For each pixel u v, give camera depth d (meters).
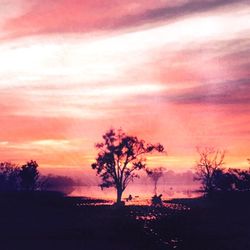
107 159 74.25
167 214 51.16
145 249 24.83
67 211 53.56
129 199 92.62
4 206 55.25
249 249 23.95
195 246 25.61
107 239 29.06
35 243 27.05
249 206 53.59
